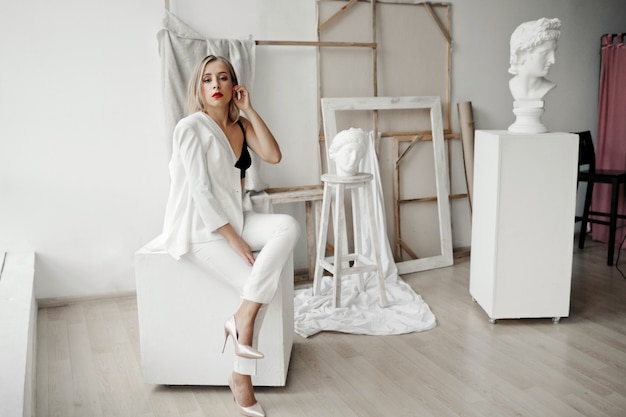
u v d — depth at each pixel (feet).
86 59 11.18
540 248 10.03
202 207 7.35
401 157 13.82
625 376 8.30
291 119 12.83
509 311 10.24
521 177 9.76
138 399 7.93
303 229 13.30
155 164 11.96
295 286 12.69
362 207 13.10
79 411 7.60
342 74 13.04
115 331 10.27
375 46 13.06
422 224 14.34
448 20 13.97
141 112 11.69
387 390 8.04
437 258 14.03
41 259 11.48
